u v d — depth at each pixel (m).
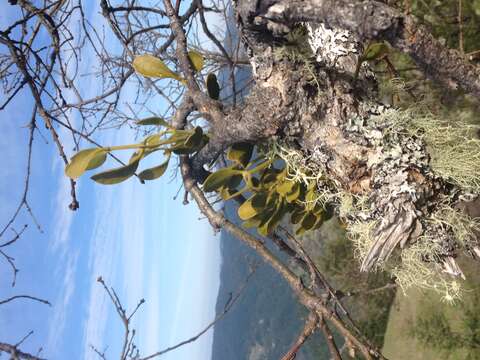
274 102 1.50
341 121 1.52
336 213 1.89
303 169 1.69
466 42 3.71
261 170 1.81
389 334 4.82
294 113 1.51
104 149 1.52
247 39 1.53
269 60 1.51
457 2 3.79
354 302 5.24
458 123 1.63
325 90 1.51
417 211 1.45
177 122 1.86
